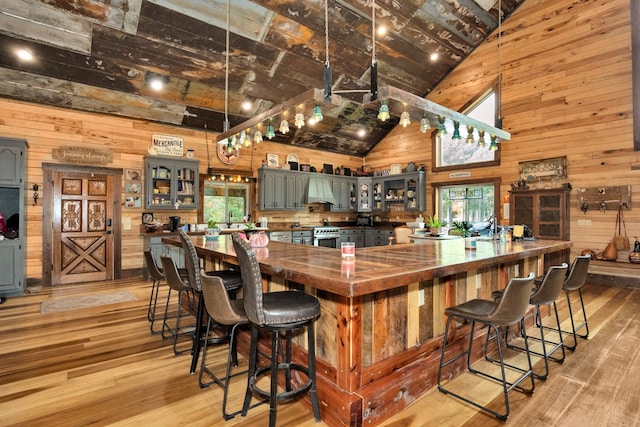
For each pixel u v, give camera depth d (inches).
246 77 220.8
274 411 68.4
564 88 223.3
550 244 131.3
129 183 228.7
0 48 165.8
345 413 69.5
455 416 77.0
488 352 110.0
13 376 95.0
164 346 117.0
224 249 109.6
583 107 215.6
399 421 75.4
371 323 75.9
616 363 102.7
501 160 253.9
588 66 213.8
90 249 217.5
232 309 74.2
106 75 194.4
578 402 81.8
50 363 103.3
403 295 84.0
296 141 308.2
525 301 77.3
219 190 271.7
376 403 74.0
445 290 97.1
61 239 208.4
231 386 90.7
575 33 218.7
